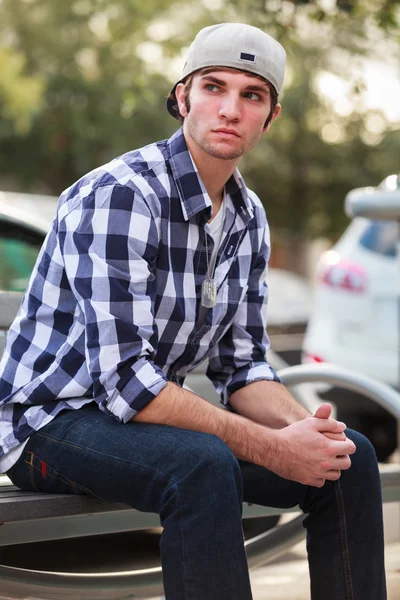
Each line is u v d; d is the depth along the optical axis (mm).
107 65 21766
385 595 3127
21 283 5484
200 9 15898
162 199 3086
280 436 2973
